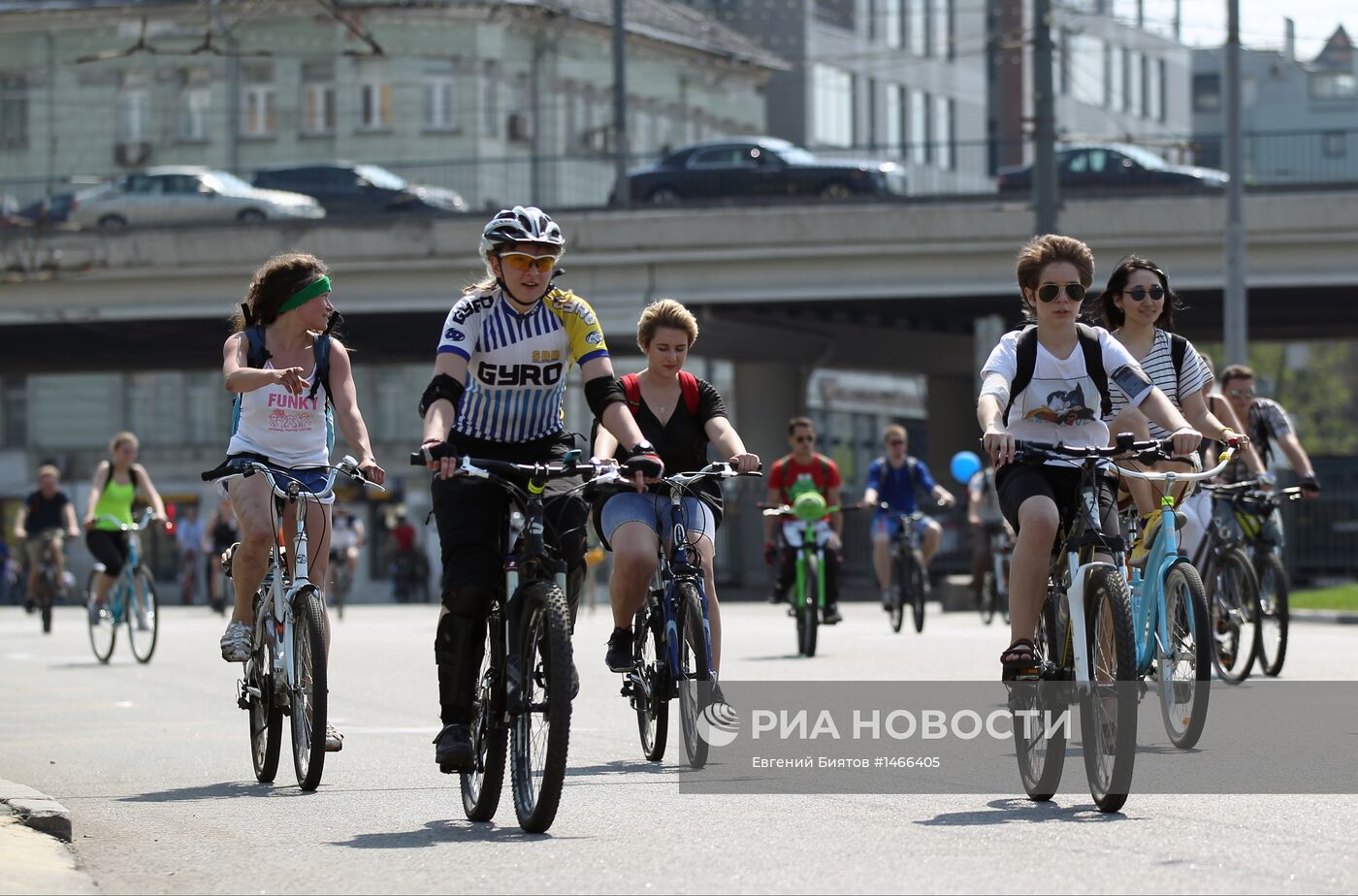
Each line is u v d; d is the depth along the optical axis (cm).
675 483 2653
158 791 2538
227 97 18600
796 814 2222
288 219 11912
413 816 2273
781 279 11625
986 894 1731
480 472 2073
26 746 3103
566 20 18400
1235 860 1883
